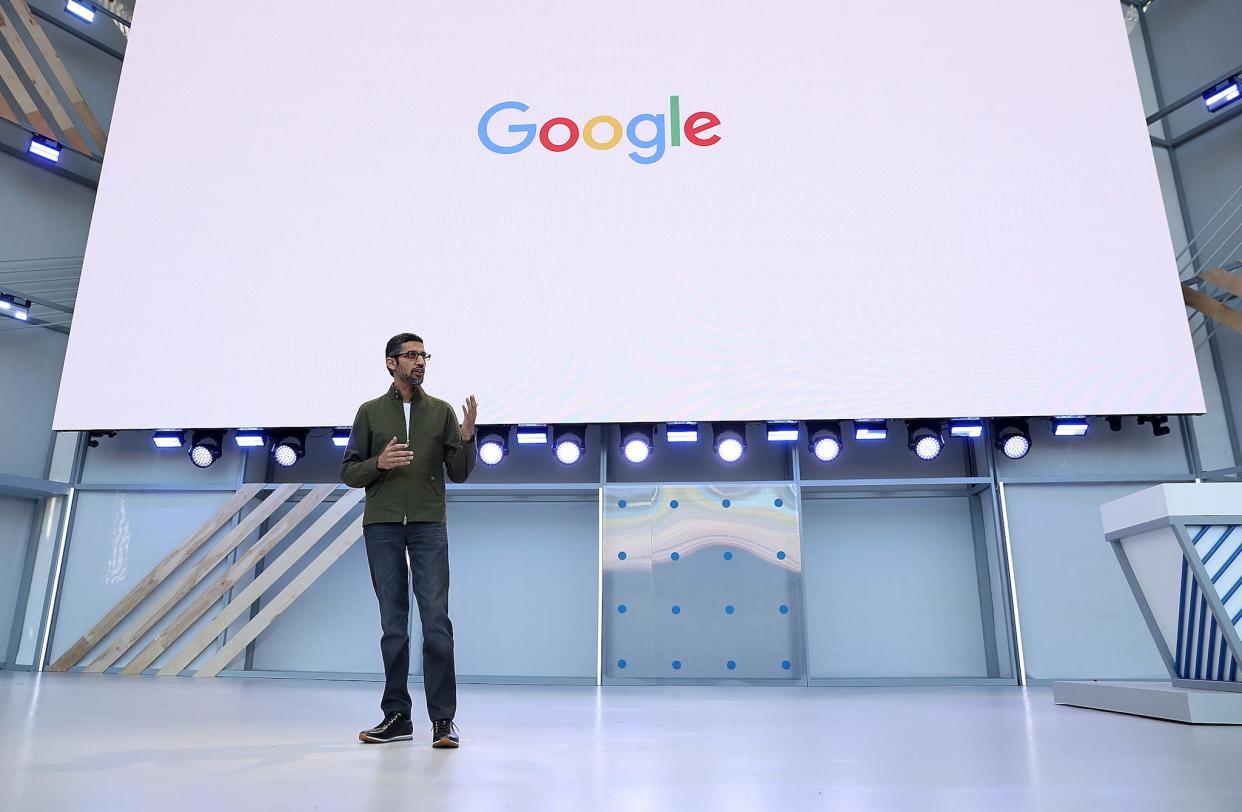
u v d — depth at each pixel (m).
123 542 5.87
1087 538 5.50
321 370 5.61
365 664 5.87
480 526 6.14
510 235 5.73
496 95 5.98
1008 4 5.97
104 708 3.02
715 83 5.91
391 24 6.15
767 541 5.51
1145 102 6.55
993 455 5.61
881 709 3.43
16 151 6.11
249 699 3.62
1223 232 5.94
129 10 6.92
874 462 6.05
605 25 6.06
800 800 1.40
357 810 1.29
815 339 5.47
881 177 5.71
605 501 5.63
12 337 6.01
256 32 6.21
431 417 2.33
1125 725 2.60
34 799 1.33
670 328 5.54
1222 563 2.72
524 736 2.37
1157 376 5.29
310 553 6.05
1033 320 5.42
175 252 5.84
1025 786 1.53
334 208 5.85
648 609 5.46
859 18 5.98
